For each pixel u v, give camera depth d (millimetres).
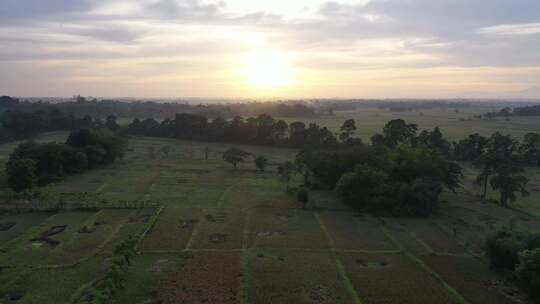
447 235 48688
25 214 52688
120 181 74062
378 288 34938
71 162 79625
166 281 35000
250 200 62500
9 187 64812
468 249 44344
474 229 50844
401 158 66000
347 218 54688
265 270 37875
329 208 59031
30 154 72312
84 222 49969
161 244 43406
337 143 108625
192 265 38438
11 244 42500
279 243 44844
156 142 129000
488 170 66312
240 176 80812
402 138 95562
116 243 43281
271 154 109500
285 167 76875
